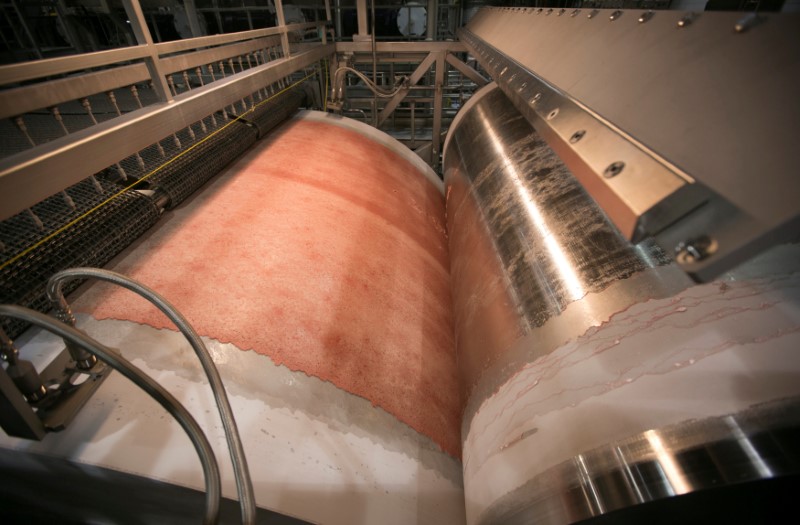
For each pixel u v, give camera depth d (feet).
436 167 13.26
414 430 3.61
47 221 3.80
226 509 2.74
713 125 1.51
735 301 2.02
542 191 3.92
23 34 14.87
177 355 3.23
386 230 6.05
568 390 2.46
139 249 4.25
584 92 2.56
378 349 4.07
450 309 5.56
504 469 2.73
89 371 2.95
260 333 3.59
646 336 2.24
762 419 1.69
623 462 2.02
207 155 5.84
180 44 4.86
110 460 2.59
